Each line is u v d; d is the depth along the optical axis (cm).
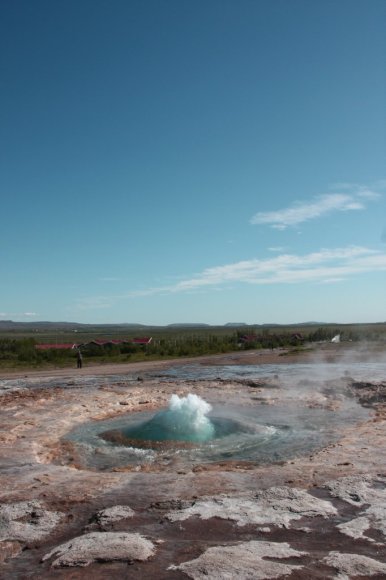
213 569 539
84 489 837
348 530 643
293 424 1518
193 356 4397
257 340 5809
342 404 1834
